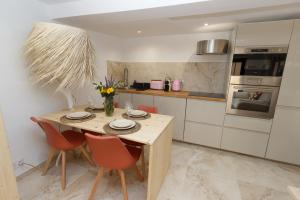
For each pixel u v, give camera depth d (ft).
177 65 11.15
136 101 10.66
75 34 6.09
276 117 7.57
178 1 5.29
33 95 6.76
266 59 7.31
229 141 8.74
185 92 10.43
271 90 7.44
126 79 12.66
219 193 6.01
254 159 8.35
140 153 5.87
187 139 9.68
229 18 7.14
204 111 8.98
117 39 11.87
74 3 6.63
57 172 6.89
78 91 8.93
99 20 7.42
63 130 7.60
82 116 6.30
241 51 7.65
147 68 12.09
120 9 6.01
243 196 5.90
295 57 6.84
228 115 8.50
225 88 9.43
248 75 7.73
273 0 4.97
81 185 6.19
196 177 6.86
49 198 5.57
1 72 5.63
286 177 7.02
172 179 6.70
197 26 8.59
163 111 10.03
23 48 6.20
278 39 6.97
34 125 6.89
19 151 6.45
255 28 7.25
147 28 9.18
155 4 5.56
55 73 6.01
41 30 5.81
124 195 5.29
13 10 5.78
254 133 8.13
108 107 6.61
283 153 7.77
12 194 4.05
